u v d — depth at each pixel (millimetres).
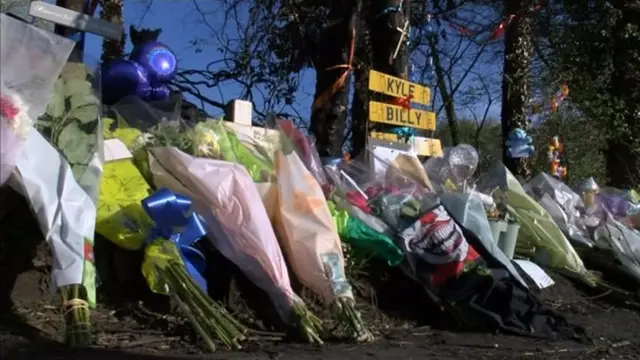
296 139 6754
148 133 5984
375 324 6129
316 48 12016
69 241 4594
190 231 5277
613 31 14047
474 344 5887
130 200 5289
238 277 5637
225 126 6371
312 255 5641
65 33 6410
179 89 11211
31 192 4621
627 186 13688
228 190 5453
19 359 4121
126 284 5316
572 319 7246
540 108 13953
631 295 8250
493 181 8672
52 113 5188
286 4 12547
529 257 8398
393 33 8641
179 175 5500
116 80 6715
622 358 6023
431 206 6746
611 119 13836
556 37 14734
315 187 5914
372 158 7555
